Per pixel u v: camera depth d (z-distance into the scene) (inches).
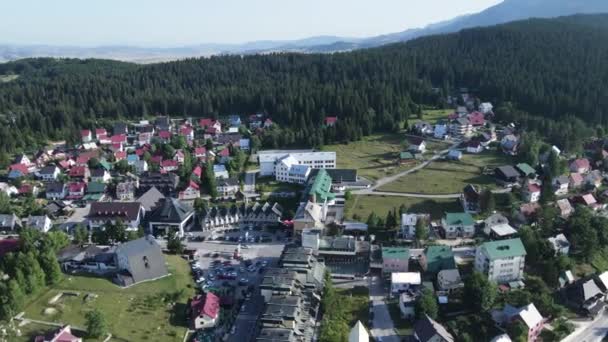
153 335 3818.9
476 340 3821.4
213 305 4104.3
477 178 7406.5
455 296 4335.6
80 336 3654.0
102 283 4409.5
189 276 4815.5
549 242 4837.6
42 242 4803.2
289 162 7726.4
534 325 3782.0
